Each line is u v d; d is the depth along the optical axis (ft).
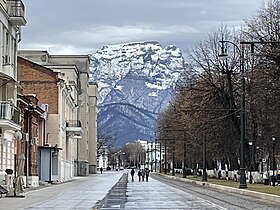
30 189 182.29
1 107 156.15
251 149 238.68
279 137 203.00
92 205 108.58
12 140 174.40
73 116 347.36
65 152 291.99
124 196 143.84
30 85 266.16
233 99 241.96
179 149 354.13
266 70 182.19
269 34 198.90
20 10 168.66
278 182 211.00
